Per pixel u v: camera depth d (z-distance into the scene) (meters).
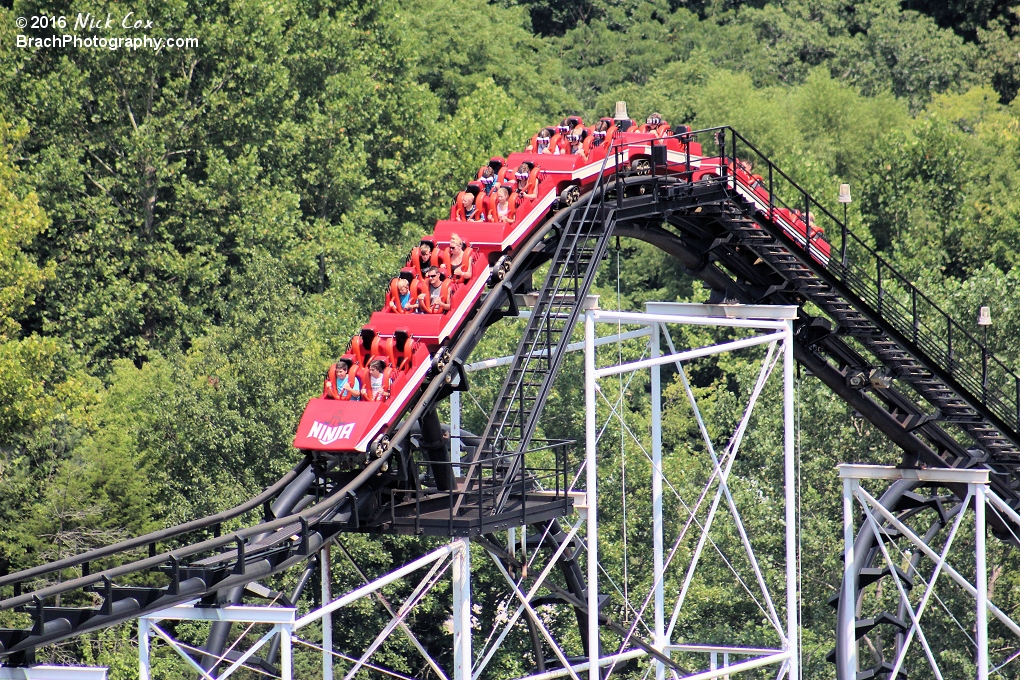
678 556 150.12
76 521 140.50
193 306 196.75
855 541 105.38
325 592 91.44
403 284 86.56
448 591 152.50
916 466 106.50
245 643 139.00
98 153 199.62
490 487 88.31
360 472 80.94
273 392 147.00
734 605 146.50
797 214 109.19
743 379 156.12
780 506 147.50
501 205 92.56
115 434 146.38
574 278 92.69
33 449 143.75
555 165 98.88
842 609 102.56
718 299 110.38
